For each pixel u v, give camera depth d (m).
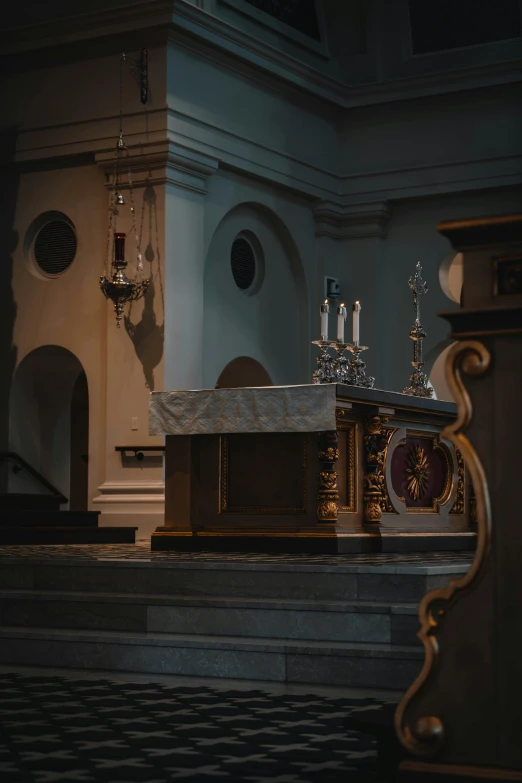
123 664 7.27
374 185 17.28
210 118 14.82
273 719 5.61
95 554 9.70
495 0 16.69
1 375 15.41
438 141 16.89
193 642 7.05
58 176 15.10
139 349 14.24
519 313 3.74
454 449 11.08
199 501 10.26
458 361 3.85
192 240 14.57
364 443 10.02
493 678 3.69
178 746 4.95
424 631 3.80
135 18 14.14
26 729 5.32
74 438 19.61
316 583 7.58
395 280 17.48
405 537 10.08
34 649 7.60
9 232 15.45
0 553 10.00
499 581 3.71
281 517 9.87
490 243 3.84
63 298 15.02
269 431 9.63
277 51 15.64
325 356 10.17
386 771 4.31
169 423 10.21
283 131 16.28
